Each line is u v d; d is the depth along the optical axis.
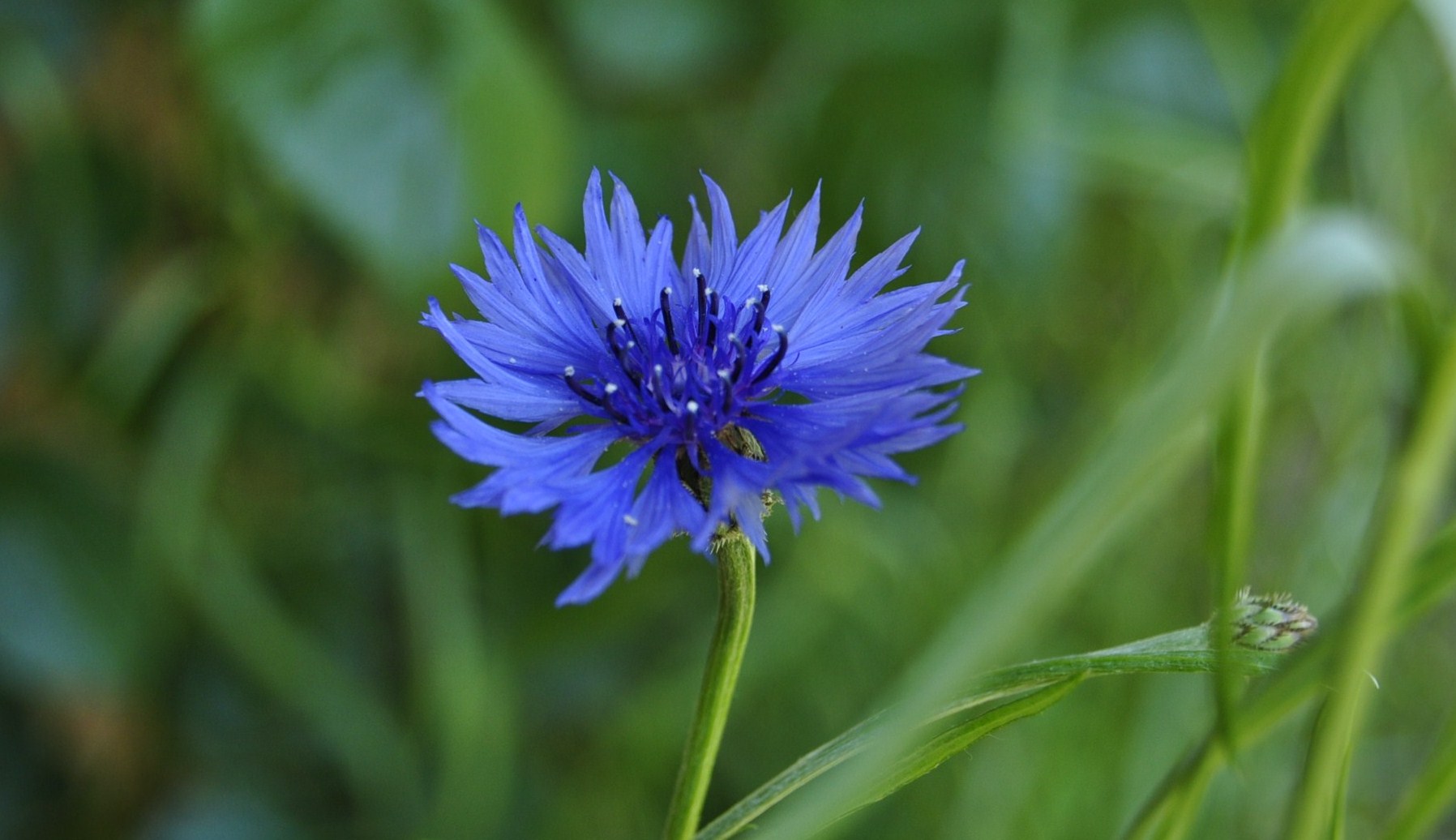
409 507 0.48
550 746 0.53
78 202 0.45
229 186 0.44
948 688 0.28
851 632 0.53
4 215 0.45
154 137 0.46
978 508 0.52
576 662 0.53
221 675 0.50
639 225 0.32
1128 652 0.30
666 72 0.48
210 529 0.46
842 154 0.48
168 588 0.47
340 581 0.51
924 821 0.51
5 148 0.45
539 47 0.47
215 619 0.46
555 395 0.31
